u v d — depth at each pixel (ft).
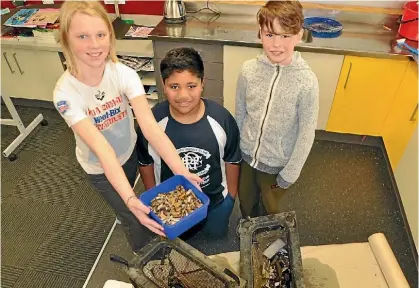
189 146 5.16
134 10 9.65
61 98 4.15
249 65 5.06
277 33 4.35
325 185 7.98
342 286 6.06
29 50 8.96
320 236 6.96
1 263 6.62
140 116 4.50
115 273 6.40
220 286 4.33
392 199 7.66
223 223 6.49
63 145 9.14
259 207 6.77
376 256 6.37
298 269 4.41
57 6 9.87
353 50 7.45
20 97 10.07
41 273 6.47
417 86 6.98
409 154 7.02
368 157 8.71
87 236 7.04
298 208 7.48
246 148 5.66
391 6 8.57
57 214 7.47
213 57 8.34
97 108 4.49
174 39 8.13
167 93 4.65
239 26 8.60
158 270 4.52
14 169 8.51
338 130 8.80
